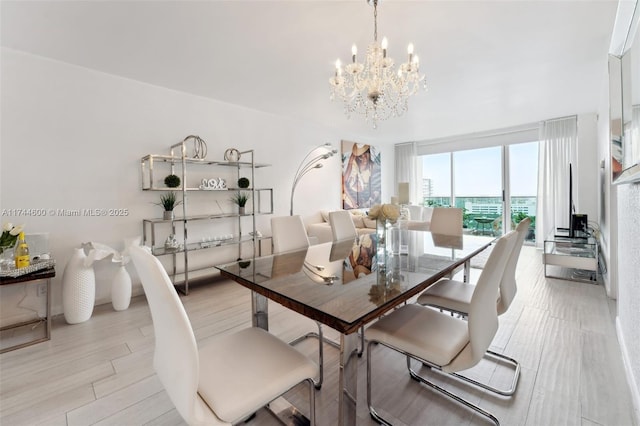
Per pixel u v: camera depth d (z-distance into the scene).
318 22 2.21
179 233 3.64
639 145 1.19
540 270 4.10
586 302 2.90
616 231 2.93
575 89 3.69
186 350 0.87
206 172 3.89
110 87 3.08
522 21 2.24
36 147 2.67
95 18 2.13
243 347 1.27
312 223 5.39
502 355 1.98
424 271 1.76
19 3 1.96
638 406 1.43
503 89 3.67
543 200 5.34
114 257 2.85
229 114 4.11
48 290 2.30
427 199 7.32
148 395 1.66
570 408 1.51
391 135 6.50
